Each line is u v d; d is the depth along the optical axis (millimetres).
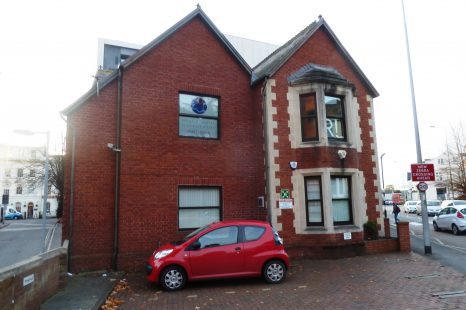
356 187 13250
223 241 8820
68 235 10367
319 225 12719
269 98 13016
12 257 15281
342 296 7566
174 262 8398
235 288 8484
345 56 15008
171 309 6918
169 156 11828
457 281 8750
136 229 11031
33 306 6316
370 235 13758
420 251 14070
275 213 12445
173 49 12484
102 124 11188
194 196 12242
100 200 10836
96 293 7910
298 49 14016
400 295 7551
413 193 71312
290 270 10516
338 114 13766
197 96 12773
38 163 48219
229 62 13438
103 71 16406
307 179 13086
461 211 20391
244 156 13125
